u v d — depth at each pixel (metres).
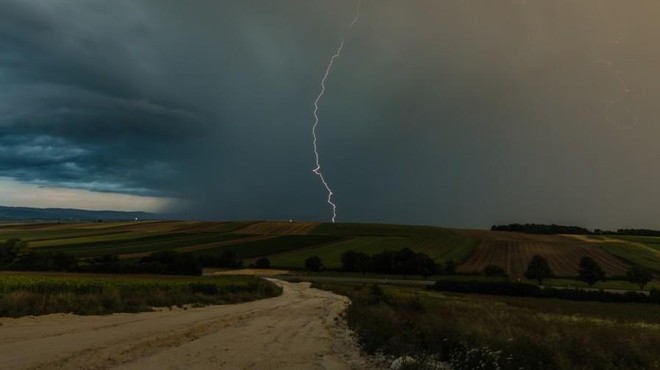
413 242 130.50
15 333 15.38
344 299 50.88
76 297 27.17
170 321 22.61
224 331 19.72
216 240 138.88
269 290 60.38
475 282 79.12
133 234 151.38
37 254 95.94
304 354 14.45
